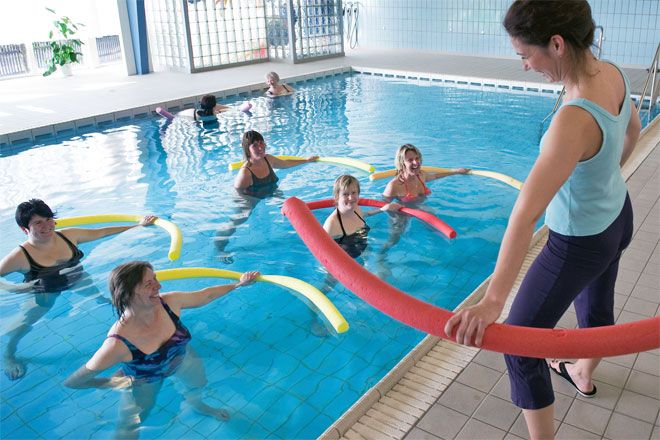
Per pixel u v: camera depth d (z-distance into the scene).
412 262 3.92
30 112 8.36
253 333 3.25
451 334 1.37
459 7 12.58
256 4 12.50
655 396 2.33
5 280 3.81
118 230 4.39
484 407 2.33
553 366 2.48
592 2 10.85
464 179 5.39
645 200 4.29
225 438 2.50
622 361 2.55
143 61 11.86
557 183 1.41
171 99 9.05
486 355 2.69
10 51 11.52
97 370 2.89
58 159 6.59
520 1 1.46
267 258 4.10
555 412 2.27
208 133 7.47
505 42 12.17
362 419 2.34
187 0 11.30
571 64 1.47
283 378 2.88
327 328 3.28
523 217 1.39
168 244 4.33
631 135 1.89
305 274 3.88
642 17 10.41
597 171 1.58
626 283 3.17
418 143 6.63
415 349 2.72
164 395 2.77
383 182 5.39
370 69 11.46
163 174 5.94
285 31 12.41
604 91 1.52
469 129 7.17
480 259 3.96
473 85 10.06
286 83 10.70
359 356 3.04
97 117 8.09
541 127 7.18
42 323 3.39
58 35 11.99
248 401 2.72
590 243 1.69
